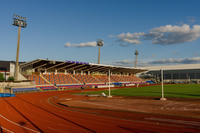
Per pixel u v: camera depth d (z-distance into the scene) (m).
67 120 18.36
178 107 23.22
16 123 17.72
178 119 16.72
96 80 98.75
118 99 36.03
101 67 93.75
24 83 64.69
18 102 35.62
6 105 31.36
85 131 14.14
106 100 35.00
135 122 16.28
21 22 65.25
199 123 15.02
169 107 23.42
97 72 107.31
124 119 17.72
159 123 15.50
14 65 75.25
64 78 86.00
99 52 113.56
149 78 141.12
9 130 15.27
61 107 28.20
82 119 18.61
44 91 65.81
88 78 97.38
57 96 48.09
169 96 38.00
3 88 53.94
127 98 37.34
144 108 23.39
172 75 127.75
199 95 38.84
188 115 18.00
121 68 104.56
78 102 33.19
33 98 43.47
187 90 53.84
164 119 16.91
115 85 96.88
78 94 52.41
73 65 82.31
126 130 13.92
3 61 83.94
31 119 19.44
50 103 33.81
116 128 14.62
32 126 16.38
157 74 136.25
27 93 58.06
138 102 29.84
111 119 18.02
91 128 14.95
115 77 114.62
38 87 68.75
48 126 16.16
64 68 87.12
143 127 14.51
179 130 13.25
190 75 119.56
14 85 61.31
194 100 30.47
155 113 19.83
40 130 14.98
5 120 19.20
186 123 15.14
